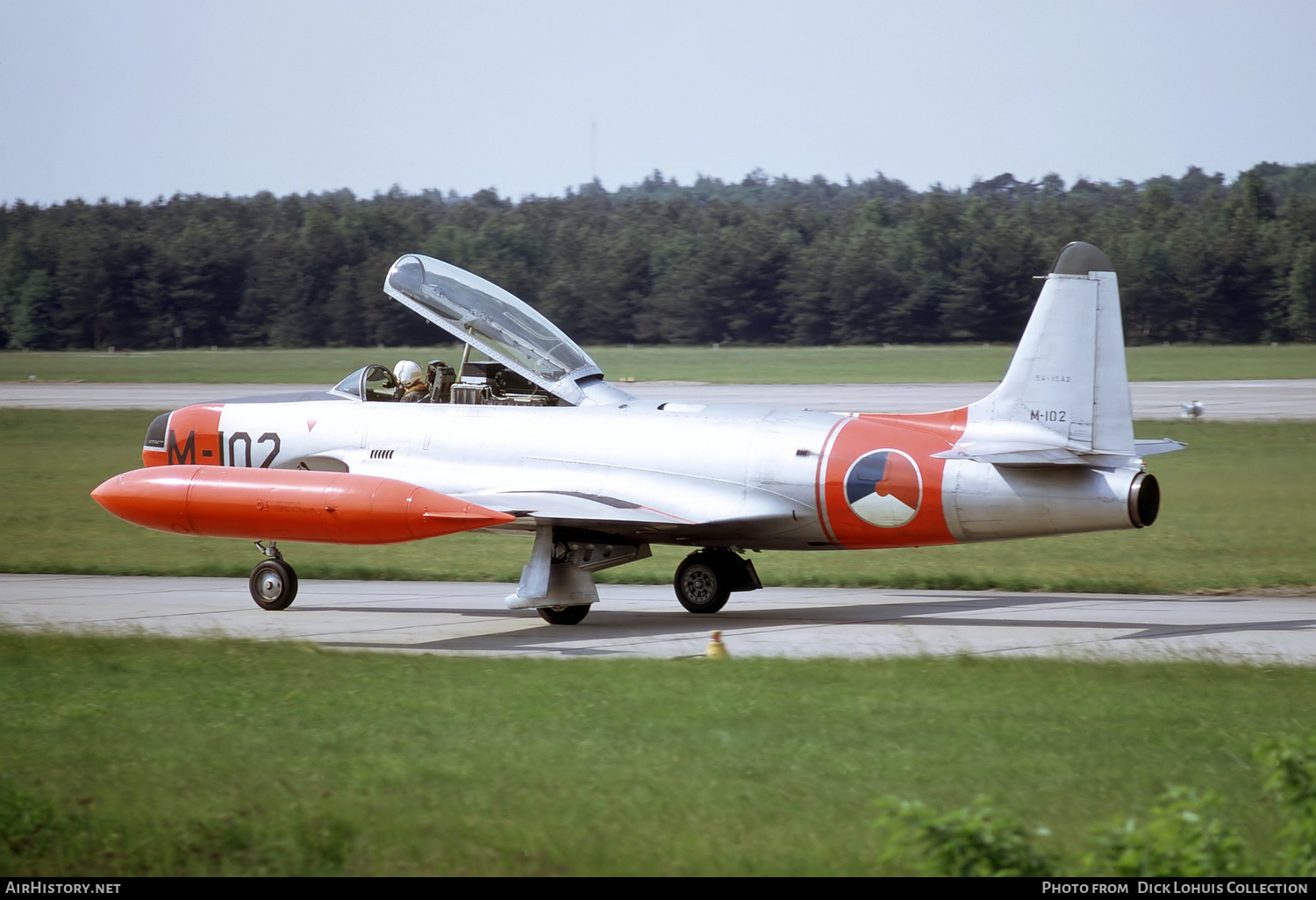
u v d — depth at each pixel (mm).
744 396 197750
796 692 36250
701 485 53969
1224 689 36688
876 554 77875
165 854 23344
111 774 27938
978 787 26969
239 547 80062
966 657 41062
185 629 51531
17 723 32625
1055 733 31516
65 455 130375
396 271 61219
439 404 59656
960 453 50125
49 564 70875
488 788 26875
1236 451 123938
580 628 52500
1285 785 23344
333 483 50531
